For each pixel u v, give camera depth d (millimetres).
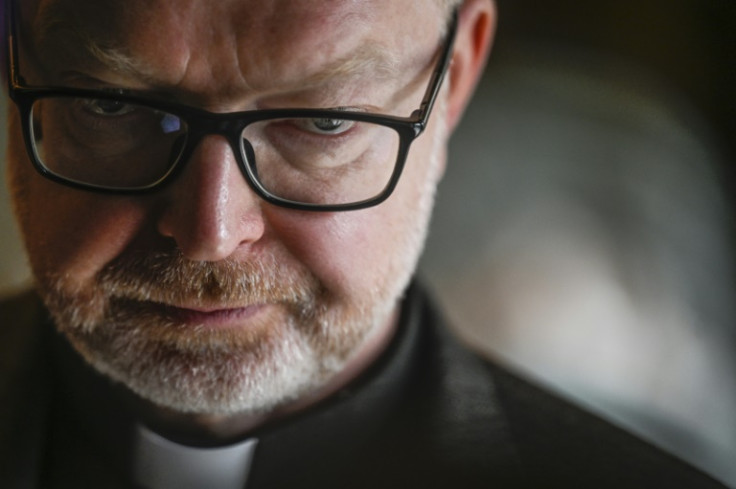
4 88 1188
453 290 2725
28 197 1159
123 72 1012
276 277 1088
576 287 2732
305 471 1258
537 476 1263
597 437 1326
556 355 2557
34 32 1061
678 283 2920
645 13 4105
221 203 1015
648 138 3488
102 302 1116
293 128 1054
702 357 2727
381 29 1033
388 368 1297
